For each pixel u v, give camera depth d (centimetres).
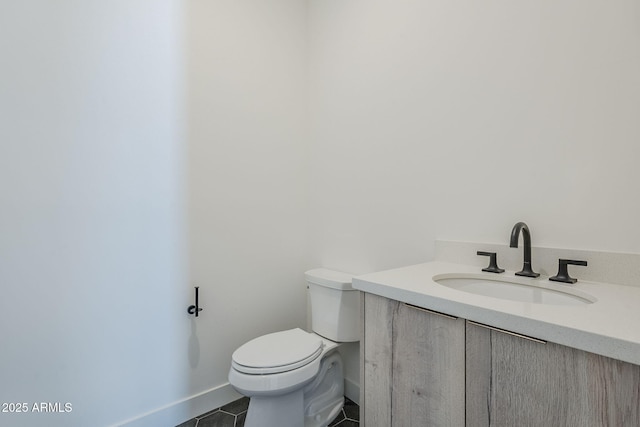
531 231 113
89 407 133
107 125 137
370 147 170
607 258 97
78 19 131
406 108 153
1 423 116
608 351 58
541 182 111
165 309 153
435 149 141
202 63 166
